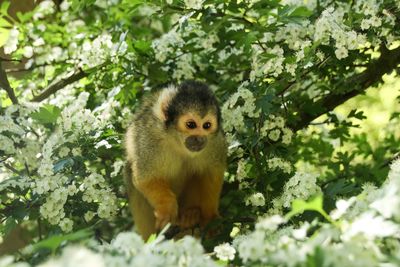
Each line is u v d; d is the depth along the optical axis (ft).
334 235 19.04
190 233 35.32
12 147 33.71
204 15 36.37
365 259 17.13
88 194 32.37
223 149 35.24
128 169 36.65
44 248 22.62
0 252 42.16
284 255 17.79
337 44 32.99
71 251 17.12
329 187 31.19
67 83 41.11
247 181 34.86
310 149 41.57
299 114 38.47
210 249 32.04
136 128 36.09
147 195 35.09
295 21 33.58
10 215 31.17
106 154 37.55
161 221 33.96
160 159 35.42
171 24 39.93
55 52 42.88
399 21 36.14
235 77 40.86
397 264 17.02
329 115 40.24
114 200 32.89
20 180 31.48
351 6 38.04
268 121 33.94
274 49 34.60
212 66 40.93
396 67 39.63
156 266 18.21
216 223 33.19
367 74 39.45
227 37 37.99
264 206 32.78
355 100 53.26
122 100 38.45
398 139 43.16
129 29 41.78
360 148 42.11
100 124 35.86
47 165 31.37
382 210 18.76
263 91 33.58
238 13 36.86
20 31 42.78
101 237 34.22
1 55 45.52
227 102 35.53
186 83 35.99
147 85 41.06
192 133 34.50
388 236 19.44
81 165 33.30
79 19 47.03
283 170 33.47
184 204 38.27
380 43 37.06
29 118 36.14
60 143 33.09
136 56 39.04
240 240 24.21
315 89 39.96
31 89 42.42
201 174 35.99
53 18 47.73
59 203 31.12
